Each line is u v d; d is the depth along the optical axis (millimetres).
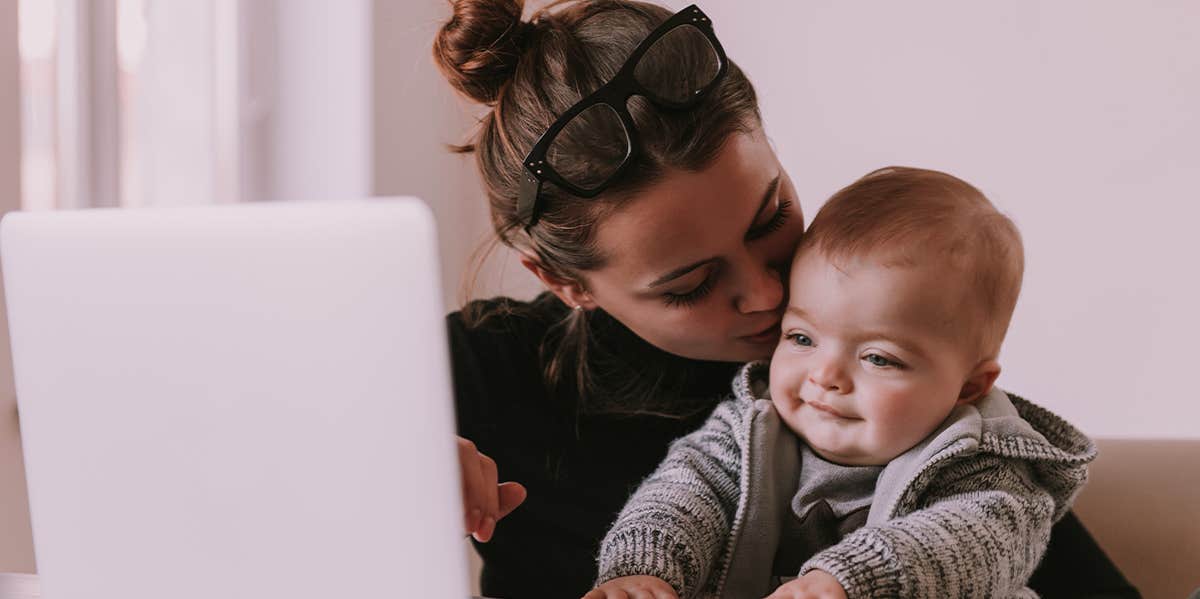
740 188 900
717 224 901
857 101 2062
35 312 589
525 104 974
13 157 1463
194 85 1931
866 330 871
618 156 900
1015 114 1956
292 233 489
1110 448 1074
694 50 932
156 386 549
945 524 776
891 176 948
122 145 1781
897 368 869
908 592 728
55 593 629
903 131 2037
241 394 520
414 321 468
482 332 1258
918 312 861
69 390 586
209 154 1951
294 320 495
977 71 1975
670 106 892
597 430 1155
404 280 466
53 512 616
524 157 974
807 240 921
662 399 1139
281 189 2135
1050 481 903
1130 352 1914
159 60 1880
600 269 955
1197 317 1862
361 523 505
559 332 1223
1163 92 1854
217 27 1985
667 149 886
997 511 807
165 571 574
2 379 1429
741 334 979
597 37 969
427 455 481
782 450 934
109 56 1755
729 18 2135
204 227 516
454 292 2438
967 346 884
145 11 1841
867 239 879
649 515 866
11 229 587
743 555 894
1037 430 959
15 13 1465
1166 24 1841
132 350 553
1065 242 1944
